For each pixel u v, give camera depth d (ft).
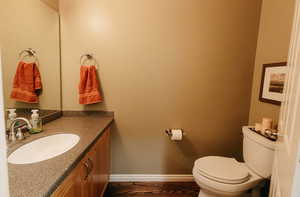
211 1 6.19
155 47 6.31
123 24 6.15
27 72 4.75
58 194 2.74
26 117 4.73
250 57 6.51
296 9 2.98
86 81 6.09
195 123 6.78
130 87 6.47
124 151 6.83
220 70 6.52
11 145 3.73
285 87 3.22
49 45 5.60
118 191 6.46
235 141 6.92
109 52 6.25
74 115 6.49
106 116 6.57
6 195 1.37
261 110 6.11
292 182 1.81
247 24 6.34
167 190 6.57
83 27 6.09
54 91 5.94
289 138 2.35
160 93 6.56
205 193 5.16
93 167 4.50
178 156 6.95
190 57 6.41
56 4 5.87
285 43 5.11
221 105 6.72
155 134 6.79
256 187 5.08
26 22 4.62
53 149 4.29
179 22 6.23
